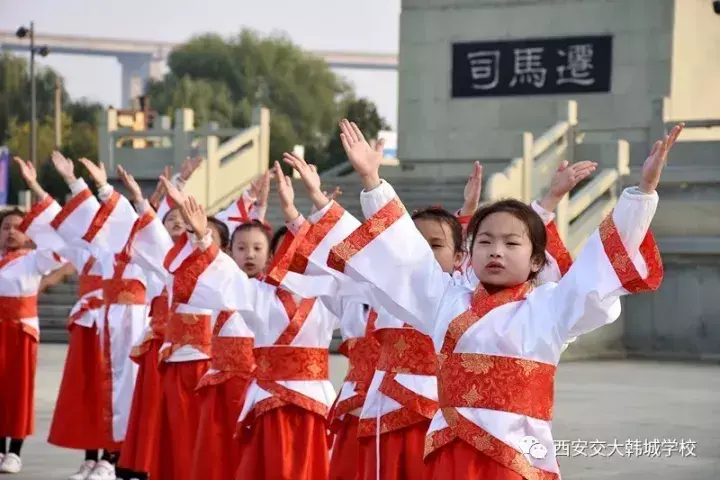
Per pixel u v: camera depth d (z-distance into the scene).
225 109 55.06
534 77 27.28
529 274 5.55
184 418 9.35
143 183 27.45
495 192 21.50
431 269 5.84
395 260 5.79
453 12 28.00
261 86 57.12
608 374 19.02
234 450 8.71
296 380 8.09
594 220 22.22
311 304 8.12
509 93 27.52
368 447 6.88
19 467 11.05
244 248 8.76
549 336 5.33
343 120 5.92
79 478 10.73
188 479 9.28
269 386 8.08
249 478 8.09
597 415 13.99
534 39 27.31
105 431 10.73
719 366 21.00
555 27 27.12
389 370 6.84
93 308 11.07
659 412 14.30
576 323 5.25
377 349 7.73
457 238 6.62
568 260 6.44
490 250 5.41
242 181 26.31
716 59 28.08
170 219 10.50
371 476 6.82
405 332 6.80
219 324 8.80
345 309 7.89
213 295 7.99
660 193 23.39
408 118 28.38
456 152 27.94
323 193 6.97
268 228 8.93
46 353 20.83
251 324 8.20
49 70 60.59
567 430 12.79
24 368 11.27
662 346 22.84
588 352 21.97
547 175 23.50
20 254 11.41
